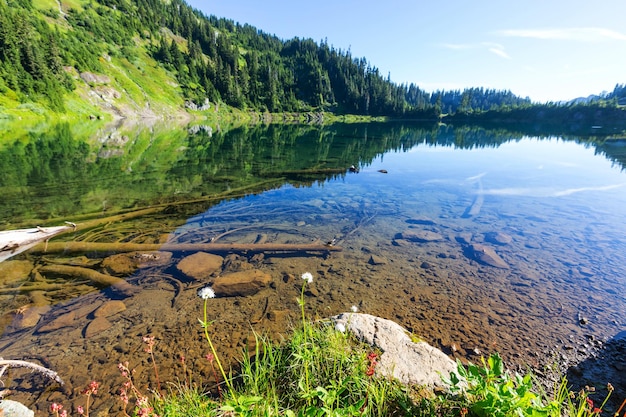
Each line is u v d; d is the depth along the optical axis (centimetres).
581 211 1280
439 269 808
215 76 14612
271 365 371
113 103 8575
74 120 6178
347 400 318
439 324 580
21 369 457
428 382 366
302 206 1374
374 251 922
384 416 298
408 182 1908
